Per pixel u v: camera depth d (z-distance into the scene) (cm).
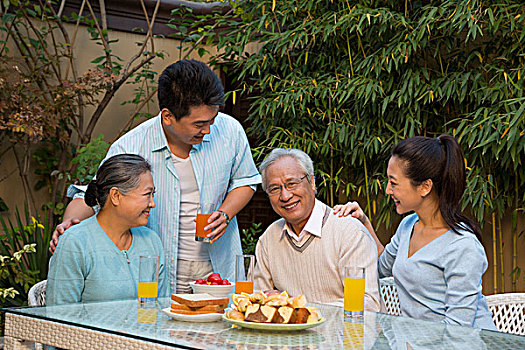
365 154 386
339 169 396
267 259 232
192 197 251
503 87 328
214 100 221
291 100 378
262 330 151
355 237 214
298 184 212
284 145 393
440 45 365
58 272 209
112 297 212
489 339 145
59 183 450
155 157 248
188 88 217
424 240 204
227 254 261
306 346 135
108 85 437
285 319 148
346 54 387
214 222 231
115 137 465
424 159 198
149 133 251
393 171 204
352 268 167
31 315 167
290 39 383
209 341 138
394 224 414
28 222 409
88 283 212
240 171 268
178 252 250
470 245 192
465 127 352
